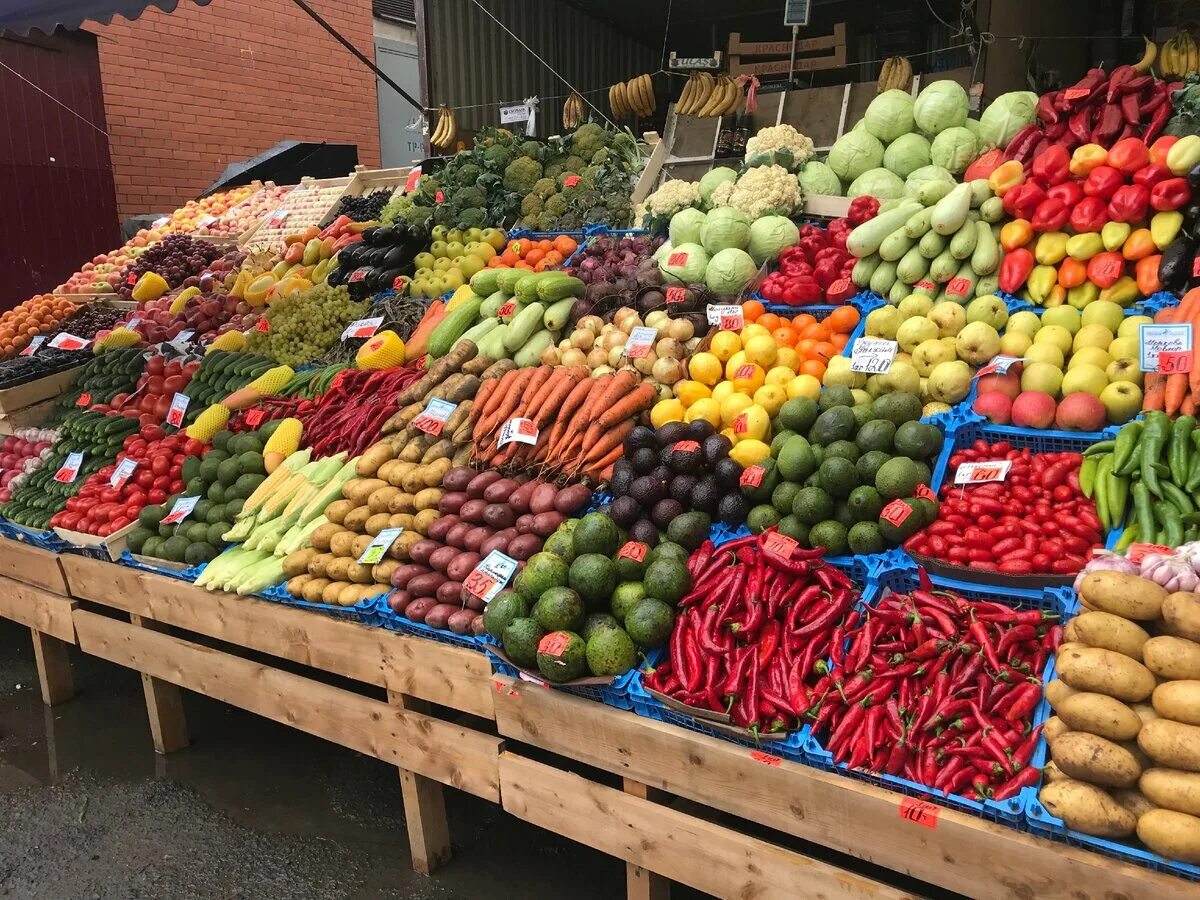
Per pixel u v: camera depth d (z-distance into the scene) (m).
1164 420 2.93
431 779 3.45
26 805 3.98
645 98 9.30
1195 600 2.07
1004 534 2.86
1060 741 2.09
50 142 10.73
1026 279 3.86
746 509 3.25
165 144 11.97
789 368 3.80
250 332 6.00
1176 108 3.92
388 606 3.50
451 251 6.13
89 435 5.32
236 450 4.66
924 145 5.25
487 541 3.47
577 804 2.95
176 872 3.49
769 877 2.53
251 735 4.61
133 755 4.43
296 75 13.50
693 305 4.35
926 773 2.31
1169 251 3.51
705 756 2.62
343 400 4.91
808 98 7.19
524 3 9.88
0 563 5.20
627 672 2.83
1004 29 7.82
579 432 3.76
